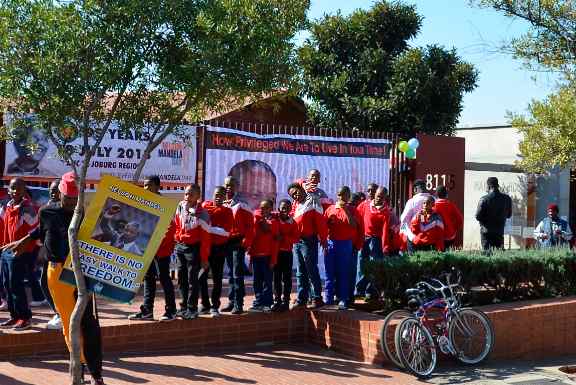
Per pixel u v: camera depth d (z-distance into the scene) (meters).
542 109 13.72
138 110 6.39
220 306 9.91
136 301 10.20
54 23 5.66
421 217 10.63
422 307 8.52
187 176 12.35
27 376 7.11
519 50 11.86
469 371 8.62
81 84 5.82
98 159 11.49
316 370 8.25
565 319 10.16
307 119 22.33
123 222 6.03
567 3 11.37
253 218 9.32
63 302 6.34
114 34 5.88
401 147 14.62
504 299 10.60
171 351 8.66
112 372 7.59
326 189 13.74
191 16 6.15
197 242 8.69
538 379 8.38
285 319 9.57
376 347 8.56
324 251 9.88
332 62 22.97
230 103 6.92
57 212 6.39
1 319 8.72
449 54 22.86
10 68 5.68
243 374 7.87
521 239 22.30
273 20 6.37
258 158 12.92
